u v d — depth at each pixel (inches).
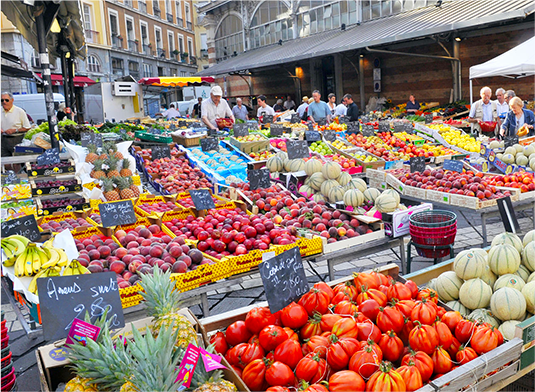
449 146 382.3
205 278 144.4
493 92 685.9
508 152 291.6
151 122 663.1
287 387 86.4
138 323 100.4
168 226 185.6
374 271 119.0
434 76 776.9
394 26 704.4
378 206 186.4
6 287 151.9
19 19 347.3
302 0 1027.3
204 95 1293.1
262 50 1133.7
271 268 101.8
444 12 657.6
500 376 94.3
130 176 275.9
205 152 361.1
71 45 489.1
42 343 158.9
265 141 358.6
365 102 903.7
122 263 144.4
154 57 1667.1
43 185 260.8
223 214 194.7
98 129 501.0
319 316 101.7
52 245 148.0
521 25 625.3
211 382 77.3
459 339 102.3
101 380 75.6
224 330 109.7
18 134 372.2
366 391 83.8
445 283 127.3
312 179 233.1
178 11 1894.7
